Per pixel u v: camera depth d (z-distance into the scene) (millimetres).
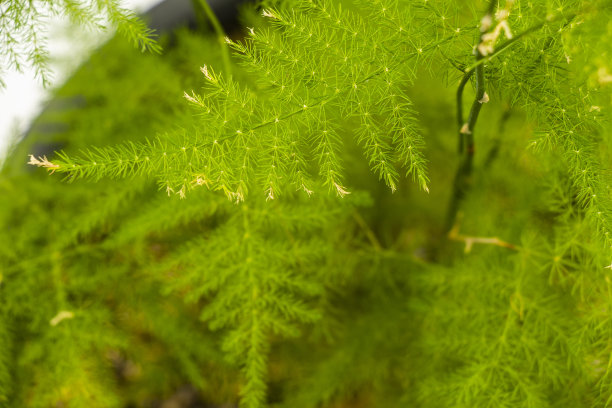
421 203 633
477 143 542
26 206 572
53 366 547
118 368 709
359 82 434
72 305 557
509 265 536
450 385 503
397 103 433
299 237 553
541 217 545
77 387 542
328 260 555
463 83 448
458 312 523
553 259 507
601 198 433
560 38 428
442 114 569
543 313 507
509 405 494
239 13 618
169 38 604
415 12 436
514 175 550
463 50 438
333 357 576
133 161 426
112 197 533
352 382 591
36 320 549
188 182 427
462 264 538
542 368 495
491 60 435
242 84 532
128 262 572
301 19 440
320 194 504
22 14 451
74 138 577
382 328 580
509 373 500
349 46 438
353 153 577
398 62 435
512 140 528
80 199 577
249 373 505
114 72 582
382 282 600
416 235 631
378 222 642
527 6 426
